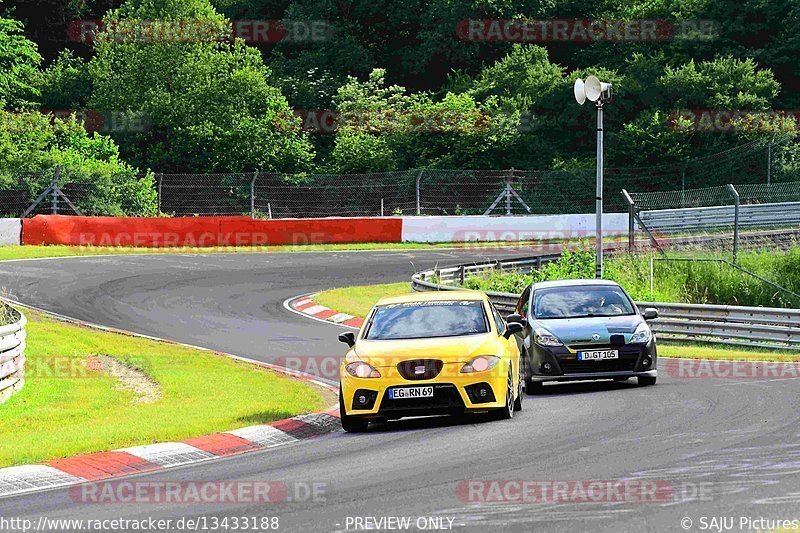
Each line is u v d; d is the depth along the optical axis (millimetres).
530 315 44938
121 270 94062
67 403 42188
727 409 34375
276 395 43000
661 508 20984
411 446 30656
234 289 85688
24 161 148625
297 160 182875
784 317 57375
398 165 177375
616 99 188375
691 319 61906
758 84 183250
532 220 127062
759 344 58000
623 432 30719
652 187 168375
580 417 34344
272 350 58969
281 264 101688
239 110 185125
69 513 23469
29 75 196000
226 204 159000
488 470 25938
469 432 32562
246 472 27812
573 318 44125
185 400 42312
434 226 123562
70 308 74375
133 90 185500
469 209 154375
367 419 34438
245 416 37344
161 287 85500
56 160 149250
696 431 30203
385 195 165125
